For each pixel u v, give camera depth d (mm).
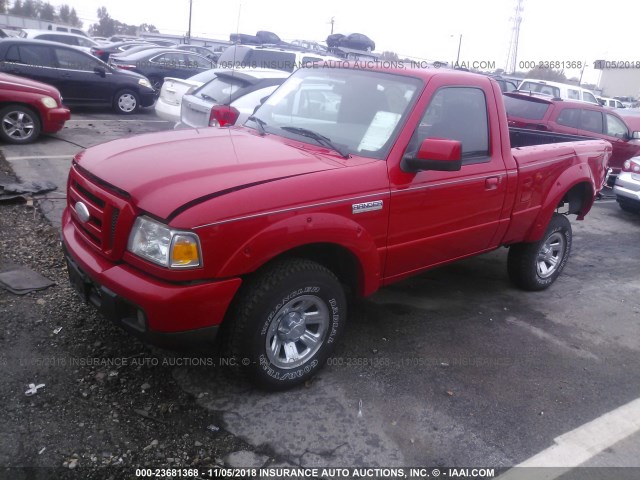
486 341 4383
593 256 6977
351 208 3387
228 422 3168
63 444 2877
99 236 3160
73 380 3363
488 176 4266
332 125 4023
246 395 3414
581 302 5402
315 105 4238
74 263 3359
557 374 4016
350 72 4293
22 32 22172
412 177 3727
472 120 4254
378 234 3621
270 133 4113
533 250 5180
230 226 2900
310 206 3189
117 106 13930
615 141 10664
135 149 3547
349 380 3674
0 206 6152
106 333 3859
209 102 8031
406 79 3994
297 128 4051
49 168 8023
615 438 3371
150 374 3496
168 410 3211
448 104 4043
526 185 4660
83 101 13391
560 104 10500
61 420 3037
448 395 3615
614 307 5359
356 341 4180
